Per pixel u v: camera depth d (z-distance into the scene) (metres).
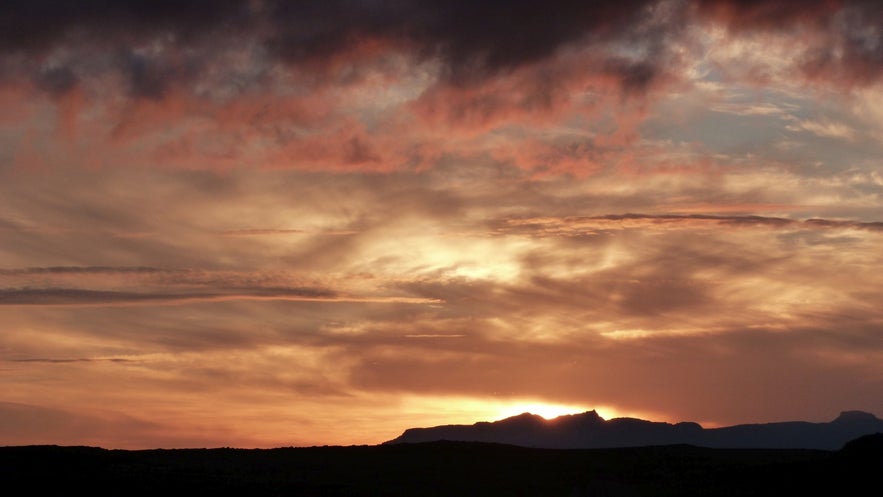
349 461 111.88
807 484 81.62
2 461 97.12
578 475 102.06
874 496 76.31
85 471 96.06
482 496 94.75
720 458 105.38
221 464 107.94
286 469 107.38
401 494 95.50
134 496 89.19
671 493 85.81
